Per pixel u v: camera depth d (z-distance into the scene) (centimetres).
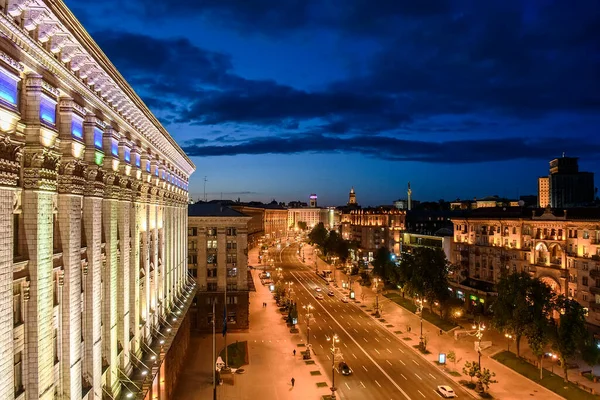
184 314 6512
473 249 12075
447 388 6384
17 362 2161
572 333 6488
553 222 9425
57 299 2541
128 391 3581
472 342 8875
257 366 7581
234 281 9806
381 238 19675
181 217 7831
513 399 6216
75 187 2659
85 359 2931
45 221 2300
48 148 2275
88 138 2898
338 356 7544
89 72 2781
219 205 10719
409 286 11006
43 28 2134
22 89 2128
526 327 7275
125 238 3781
